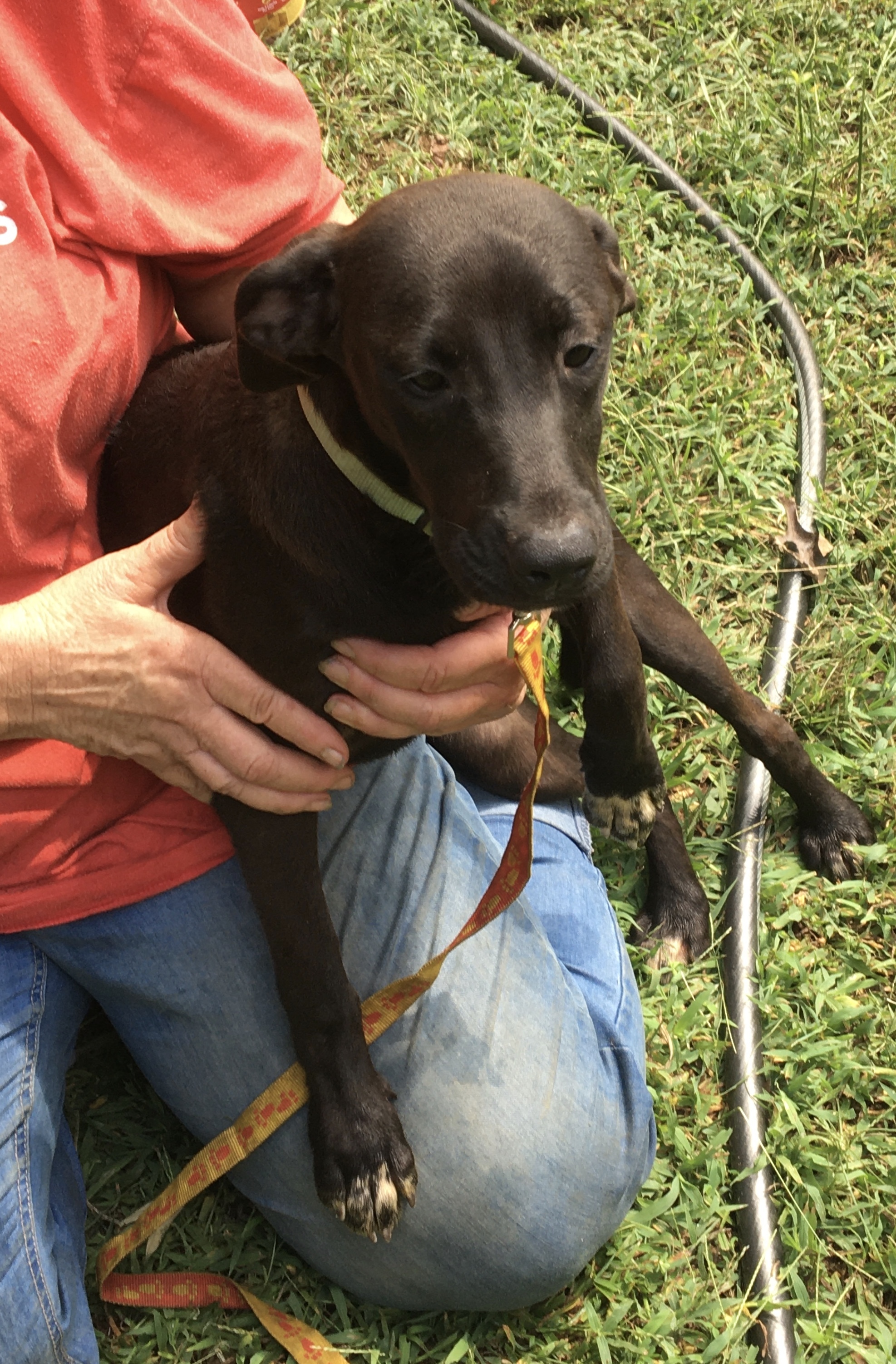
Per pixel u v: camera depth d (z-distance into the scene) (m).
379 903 0.86
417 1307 0.85
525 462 0.67
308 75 1.43
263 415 0.76
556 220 0.70
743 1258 0.87
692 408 1.23
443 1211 0.81
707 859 1.04
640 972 0.98
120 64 0.80
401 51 1.48
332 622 0.76
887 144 1.41
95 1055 0.95
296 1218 0.84
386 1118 0.81
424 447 0.70
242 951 0.83
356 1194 0.80
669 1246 0.88
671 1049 0.94
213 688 0.76
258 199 0.85
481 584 0.69
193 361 0.85
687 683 0.99
